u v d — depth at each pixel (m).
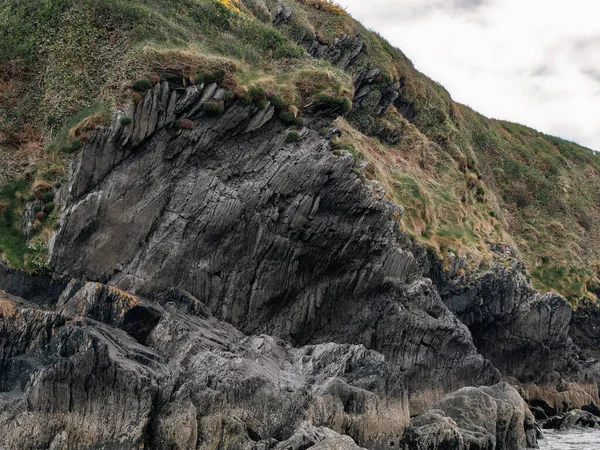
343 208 38.69
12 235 31.86
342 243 39.09
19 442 22.36
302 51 44.12
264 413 27.45
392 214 43.03
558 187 87.62
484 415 35.00
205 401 26.08
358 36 65.69
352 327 40.09
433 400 42.16
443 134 71.56
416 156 66.69
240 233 35.38
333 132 39.28
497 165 84.88
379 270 41.00
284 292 37.16
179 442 24.67
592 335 69.75
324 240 38.22
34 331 25.64
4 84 37.03
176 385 26.47
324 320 39.22
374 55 66.44
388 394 32.28
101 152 32.44
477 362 44.88
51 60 37.31
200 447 25.38
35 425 22.72
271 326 36.84
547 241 77.50
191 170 34.47
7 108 36.22
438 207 60.09
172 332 29.20
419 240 51.75
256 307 36.03
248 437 26.39
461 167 70.31
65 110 35.56
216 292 34.66
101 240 31.88
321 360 32.59
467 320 52.28
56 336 25.03
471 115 88.44
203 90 34.97
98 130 32.44
